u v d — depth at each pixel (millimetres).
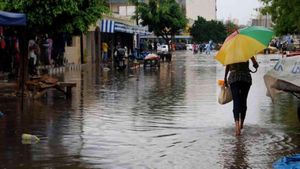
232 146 10781
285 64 12125
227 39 12562
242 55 11930
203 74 33906
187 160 9633
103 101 18562
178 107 16797
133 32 57875
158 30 69312
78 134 12078
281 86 12078
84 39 48375
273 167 9078
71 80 28656
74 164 9297
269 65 45562
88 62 49500
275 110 16031
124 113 15484
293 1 32688
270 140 11359
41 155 9945
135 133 12227
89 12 21484
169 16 68188
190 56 74188
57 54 39031
